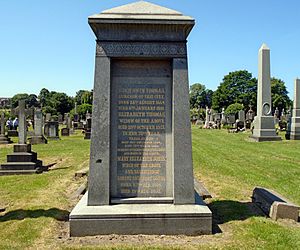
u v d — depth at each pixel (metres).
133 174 5.81
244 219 5.94
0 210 6.77
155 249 4.62
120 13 5.62
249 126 36.09
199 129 38.53
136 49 5.66
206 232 5.25
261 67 22.64
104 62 5.64
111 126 5.80
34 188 8.93
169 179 5.83
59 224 5.86
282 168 11.37
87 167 12.59
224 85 90.31
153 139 5.84
